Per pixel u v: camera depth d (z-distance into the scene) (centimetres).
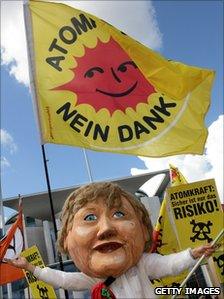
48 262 1931
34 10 383
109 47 384
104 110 357
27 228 2053
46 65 368
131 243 221
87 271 222
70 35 380
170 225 441
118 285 219
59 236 240
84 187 240
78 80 365
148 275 228
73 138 343
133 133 353
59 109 352
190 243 366
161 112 365
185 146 356
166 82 376
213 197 380
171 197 379
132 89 372
